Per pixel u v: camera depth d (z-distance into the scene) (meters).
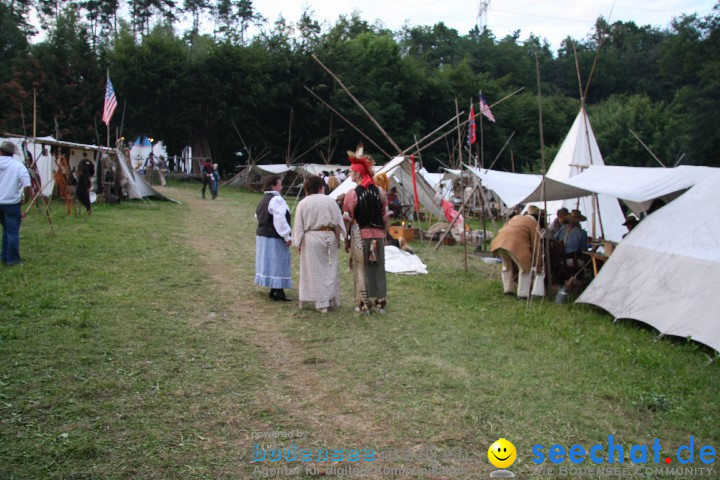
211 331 6.08
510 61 70.44
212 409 4.23
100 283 7.62
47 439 3.59
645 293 6.99
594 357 5.76
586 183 9.52
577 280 9.51
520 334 6.54
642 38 69.81
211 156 39.00
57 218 13.58
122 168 18.59
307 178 7.16
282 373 5.05
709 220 6.96
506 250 8.39
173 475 3.33
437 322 6.91
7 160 8.13
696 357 5.83
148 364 4.98
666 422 4.35
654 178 8.89
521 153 50.00
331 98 38.91
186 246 11.26
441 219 17.03
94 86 36.66
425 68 54.91
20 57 38.22
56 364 4.76
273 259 7.41
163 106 35.59
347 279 9.48
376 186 7.18
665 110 39.25
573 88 70.25
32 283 7.28
